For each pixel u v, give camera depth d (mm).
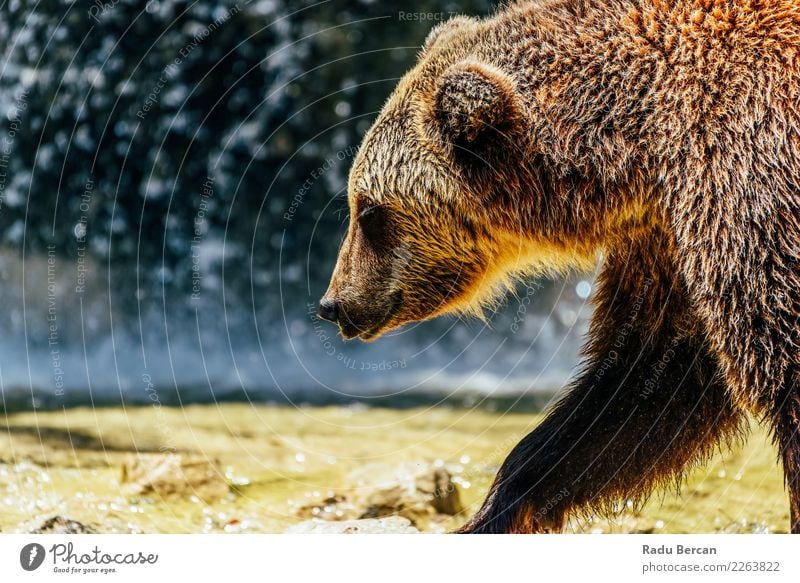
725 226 8617
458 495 12312
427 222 10031
